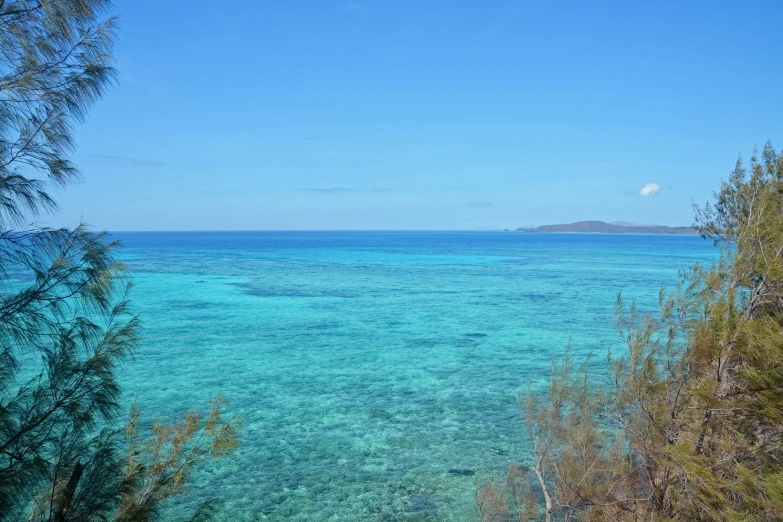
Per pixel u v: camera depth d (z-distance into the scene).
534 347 33.03
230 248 163.12
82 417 4.75
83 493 4.77
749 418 6.93
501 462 16.47
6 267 4.26
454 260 115.25
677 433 7.45
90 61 5.02
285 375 26.48
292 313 45.03
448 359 29.98
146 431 18.39
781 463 6.59
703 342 7.17
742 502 6.77
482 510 9.97
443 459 16.73
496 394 23.55
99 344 4.96
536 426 9.80
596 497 8.23
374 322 41.38
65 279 4.56
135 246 173.12
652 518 7.34
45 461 4.44
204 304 48.97
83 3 4.86
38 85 4.71
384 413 21.00
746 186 10.41
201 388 24.14
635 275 79.88
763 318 7.19
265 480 15.30
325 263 103.44
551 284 67.94
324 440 18.23
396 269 90.94
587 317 43.84
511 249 168.25
